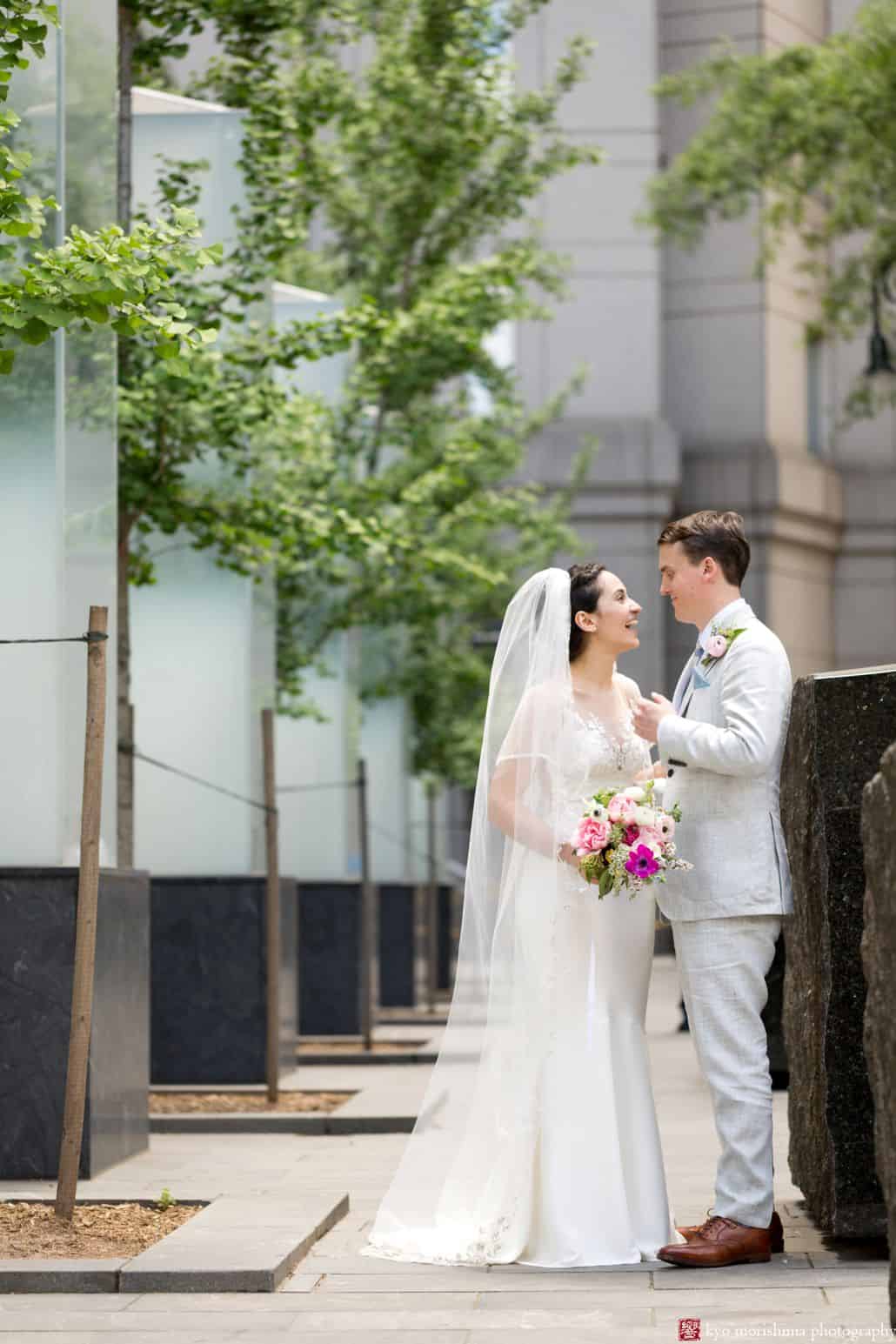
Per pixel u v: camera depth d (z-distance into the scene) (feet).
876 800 17.02
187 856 46.21
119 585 41.11
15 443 30.71
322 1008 60.34
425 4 60.59
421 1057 53.16
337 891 60.34
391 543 47.39
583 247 125.29
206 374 41.98
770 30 124.67
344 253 70.69
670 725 22.74
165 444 43.11
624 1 124.77
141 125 45.57
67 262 25.41
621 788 24.14
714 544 23.63
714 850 22.80
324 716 57.98
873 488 131.03
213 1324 19.92
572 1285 21.57
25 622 30.63
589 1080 23.25
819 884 22.90
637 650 121.90
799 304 129.18
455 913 110.73
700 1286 21.22
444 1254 23.35
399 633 81.97
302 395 47.73
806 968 24.12
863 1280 21.26
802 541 127.54
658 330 124.98
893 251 78.18
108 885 30.89
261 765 46.50
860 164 73.20
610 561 122.42
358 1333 19.33
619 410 124.47
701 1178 29.73
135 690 46.37
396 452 74.64
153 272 26.12
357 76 87.04
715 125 77.30
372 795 82.07
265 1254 22.67
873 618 131.13
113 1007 31.35
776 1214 23.22
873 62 70.44
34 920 29.68
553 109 66.90
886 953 16.79
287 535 44.70
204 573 46.50
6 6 26.63
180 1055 45.24
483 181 68.49
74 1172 25.45
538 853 23.84
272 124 45.50
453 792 124.88
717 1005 22.68
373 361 60.49
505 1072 23.54
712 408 127.24
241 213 45.24
